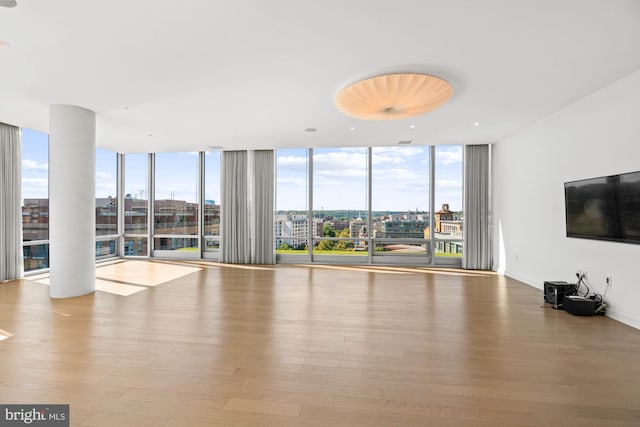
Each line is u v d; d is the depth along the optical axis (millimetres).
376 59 3246
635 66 3377
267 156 7973
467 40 2885
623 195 3631
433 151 7570
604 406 2123
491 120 5277
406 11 2471
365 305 4406
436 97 3773
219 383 2391
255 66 3408
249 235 8047
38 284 5484
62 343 3092
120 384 2365
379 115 4371
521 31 2736
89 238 4887
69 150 4617
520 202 5895
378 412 2055
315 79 3727
